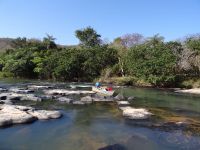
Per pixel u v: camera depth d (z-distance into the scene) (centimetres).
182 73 5031
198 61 4841
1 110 2109
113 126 1930
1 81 5647
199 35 5119
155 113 2394
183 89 4541
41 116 2078
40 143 1540
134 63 5225
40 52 7612
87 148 1471
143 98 3369
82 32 8944
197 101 3181
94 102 2897
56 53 6725
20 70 6912
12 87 4122
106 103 2855
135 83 5159
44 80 6312
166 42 5125
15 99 2856
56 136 1670
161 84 4878
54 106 2609
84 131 1795
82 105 2708
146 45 5347
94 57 6088
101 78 5784
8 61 7269
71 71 6116
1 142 1537
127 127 1908
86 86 4572
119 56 6125
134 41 7412
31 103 2712
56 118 2114
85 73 6147
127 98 3284
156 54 5003
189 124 2003
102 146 1504
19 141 1562
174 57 4828
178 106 2811
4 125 1809
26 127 1827
